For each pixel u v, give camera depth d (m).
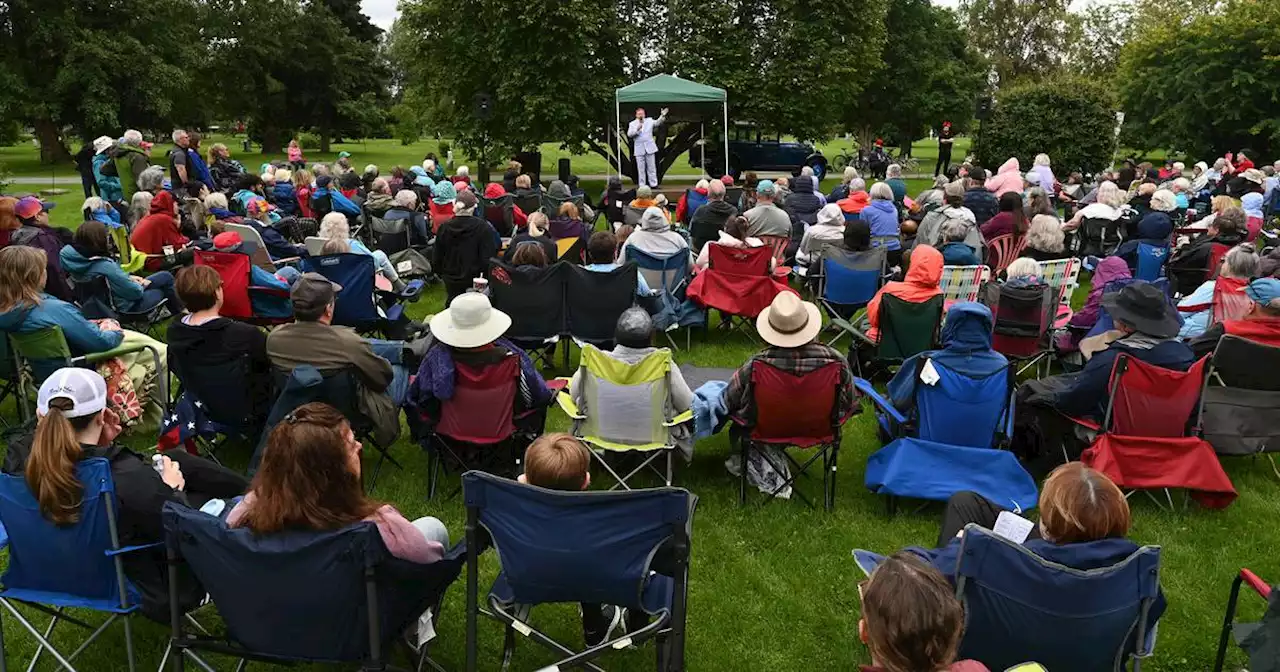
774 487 4.69
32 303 4.54
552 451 2.79
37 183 23.50
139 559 2.80
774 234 8.91
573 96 20.52
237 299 6.10
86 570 2.75
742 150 27.41
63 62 30.62
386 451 5.01
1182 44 28.59
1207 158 28.70
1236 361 4.73
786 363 4.19
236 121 47.19
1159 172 16.69
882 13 22.78
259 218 10.10
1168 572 3.97
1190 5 38.31
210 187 12.27
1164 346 4.42
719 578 3.90
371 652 2.49
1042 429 4.91
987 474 4.24
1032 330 6.05
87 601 2.77
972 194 10.48
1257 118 27.16
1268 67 26.39
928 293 5.48
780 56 21.67
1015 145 25.78
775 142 27.61
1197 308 6.17
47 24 29.81
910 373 4.40
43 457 2.60
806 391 4.21
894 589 1.88
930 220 8.77
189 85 35.72
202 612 3.50
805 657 3.38
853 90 23.31
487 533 2.73
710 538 4.25
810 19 21.72
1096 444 4.46
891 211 9.08
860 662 3.34
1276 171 15.38
